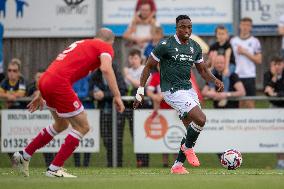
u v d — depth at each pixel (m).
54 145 40.59
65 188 23.97
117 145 40.66
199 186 24.39
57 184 24.88
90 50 28.11
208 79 32.56
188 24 31.23
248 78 46.00
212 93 40.56
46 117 40.81
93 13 55.34
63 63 27.78
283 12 55.97
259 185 24.66
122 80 41.12
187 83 31.67
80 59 27.92
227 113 40.12
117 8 54.69
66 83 27.66
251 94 46.06
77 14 55.56
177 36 31.64
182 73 31.55
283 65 41.81
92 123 40.66
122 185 24.62
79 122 27.97
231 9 54.38
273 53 57.72
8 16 55.88
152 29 50.75
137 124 40.56
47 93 27.70
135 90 42.28
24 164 29.16
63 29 55.84
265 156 40.31
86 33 55.59
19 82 42.69
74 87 42.91
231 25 54.38
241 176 28.50
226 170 35.50
